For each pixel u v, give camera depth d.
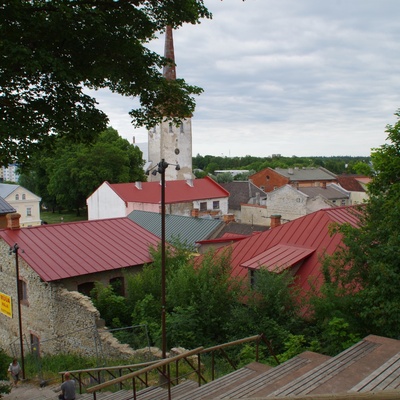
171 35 72.44
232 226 38.91
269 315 16.61
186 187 64.06
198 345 17.08
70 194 74.62
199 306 17.83
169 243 25.61
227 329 17.25
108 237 24.70
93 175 69.88
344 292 14.28
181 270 19.25
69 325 19.84
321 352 13.70
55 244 22.91
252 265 19.45
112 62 11.67
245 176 121.12
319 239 20.23
